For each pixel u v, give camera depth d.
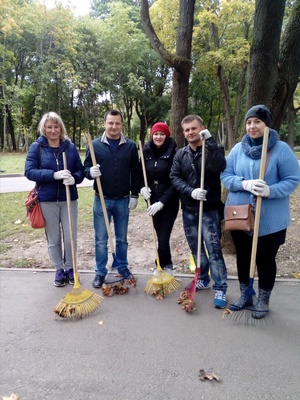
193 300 3.14
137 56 24.45
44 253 4.68
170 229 3.61
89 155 3.55
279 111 4.20
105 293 3.43
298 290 3.48
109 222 3.60
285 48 4.07
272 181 2.75
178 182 3.27
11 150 28.25
